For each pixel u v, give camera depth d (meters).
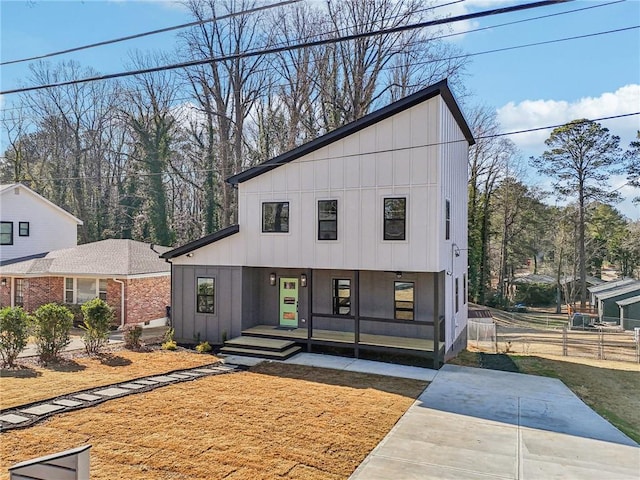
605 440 7.89
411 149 12.62
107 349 14.01
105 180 37.84
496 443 7.63
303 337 14.13
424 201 12.48
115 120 37.50
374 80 25.55
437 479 6.29
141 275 18.81
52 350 12.11
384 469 6.53
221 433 7.48
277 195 14.33
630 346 20.20
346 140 13.38
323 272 15.16
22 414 8.02
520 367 13.88
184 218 35.28
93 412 8.23
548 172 38.69
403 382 11.24
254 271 15.55
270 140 31.42
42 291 20.25
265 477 6.04
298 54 26.56
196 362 12.57
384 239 12.91
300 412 8.67
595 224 42.19
